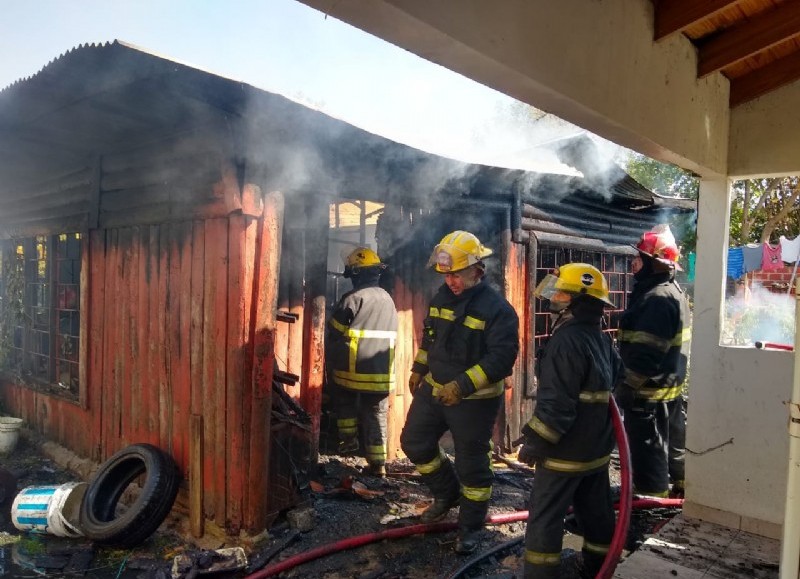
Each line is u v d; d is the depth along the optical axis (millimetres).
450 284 3701
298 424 4176
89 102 3512
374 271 5148
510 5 1800
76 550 3916
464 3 1632
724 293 3506
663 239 4137
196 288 4105
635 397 4098
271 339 3855
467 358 3633
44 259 6480
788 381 3256
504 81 1911
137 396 4652
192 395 4133
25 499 4195
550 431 2764
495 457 5773
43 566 3699
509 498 4684
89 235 5195
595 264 7281
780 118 3340
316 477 4926
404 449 3955
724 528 3432
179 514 4258
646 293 4082
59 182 5754
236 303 3795
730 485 3445
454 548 3750
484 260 5797
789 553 1992
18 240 6902
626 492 2914
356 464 5332
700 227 3580
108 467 4270
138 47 2654
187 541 3980
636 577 2844
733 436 3434
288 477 4102
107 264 5020
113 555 3816
